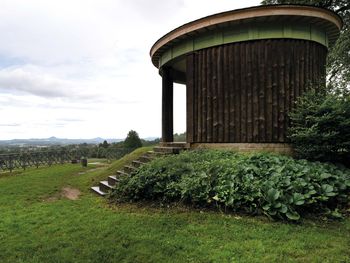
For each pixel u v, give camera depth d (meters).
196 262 2.69
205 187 4.40
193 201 4.36
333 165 5.16
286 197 3.82
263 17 5.78
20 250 3.19
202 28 6.39
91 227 3.85
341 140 5.20
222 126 6.41
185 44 7.17
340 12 11.24
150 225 3.76
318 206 3.90
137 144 19.55
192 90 6.95
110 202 5.33
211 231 3.42
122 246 3.14
